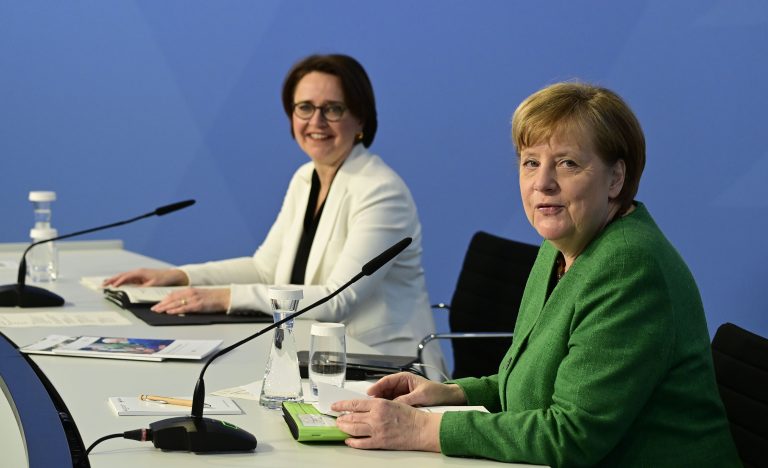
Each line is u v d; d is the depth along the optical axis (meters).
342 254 4.07
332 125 4.30
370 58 7.67
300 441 2.12
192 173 7.69
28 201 7.39
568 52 7.42
